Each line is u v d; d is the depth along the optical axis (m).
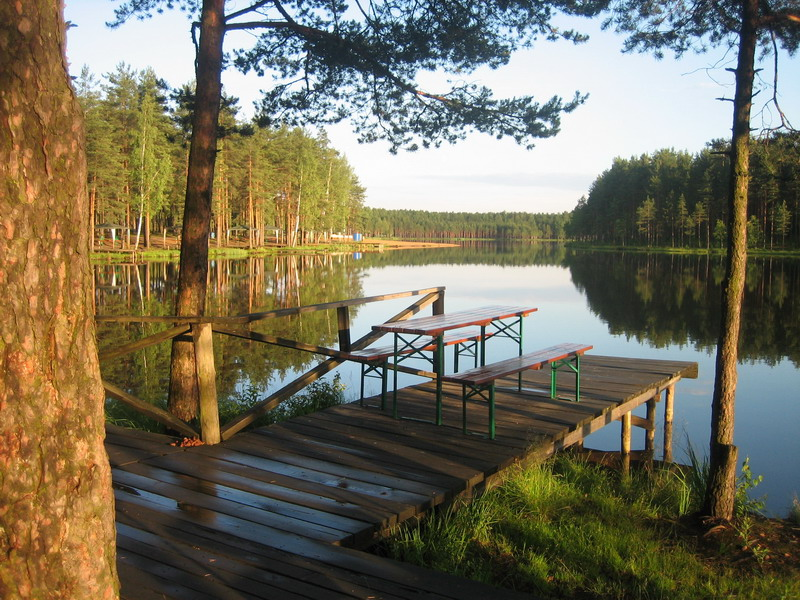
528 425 5.51
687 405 8.67
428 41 7.35
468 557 3.63
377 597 2.74
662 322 16.23
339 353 5.75
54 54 1.46
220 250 47.84
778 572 3.68
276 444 5.05
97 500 1.54
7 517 1.38
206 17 5.86
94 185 39.28
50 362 1.44
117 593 1.62
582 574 3.52
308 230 66.81
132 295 20.81
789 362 11.38
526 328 15.23
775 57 4.29
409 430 5.43
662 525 4.41
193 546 3.22
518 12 7.29
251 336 5.24
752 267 39.16
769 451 6.72
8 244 1.38
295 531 3.42
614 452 6.74
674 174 72.50
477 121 7.91
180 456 4.75
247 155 50.12
